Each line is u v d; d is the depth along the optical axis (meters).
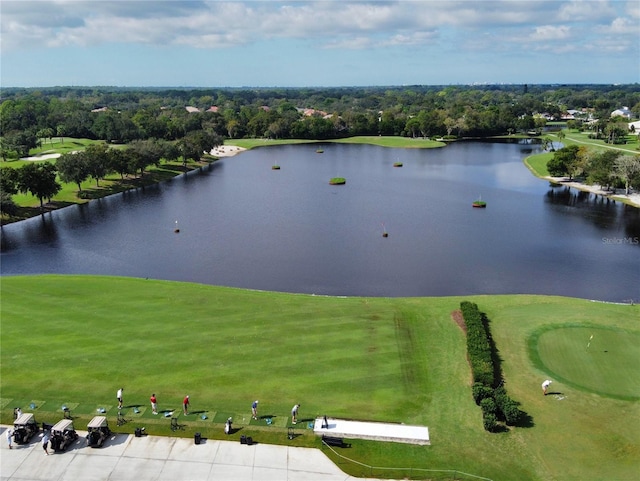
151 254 99.00
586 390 45.66
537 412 42.69
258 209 137.50
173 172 195.00
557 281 83.00
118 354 50.78
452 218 125.81
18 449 38.16
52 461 36.94
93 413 41.94
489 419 40.25
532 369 49.16
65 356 50.25
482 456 37.84
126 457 37.38
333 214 131.25
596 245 102.38
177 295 67.25
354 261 93.94
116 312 60.88
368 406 43.19
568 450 38.44
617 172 145.38
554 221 121.38
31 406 42.66
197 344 52.97
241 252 99.81
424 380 47.22
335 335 55.75
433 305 66.00
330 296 72.44
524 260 93.75
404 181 178.12
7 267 91.50
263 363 49.44
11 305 62.66
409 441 39.19
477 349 50.16
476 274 86.56
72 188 155.38
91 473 35.88
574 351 52.56
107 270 89.50
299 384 46.06
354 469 36.62
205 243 106.25
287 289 80.31
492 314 62.97
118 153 164.12
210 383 46.03
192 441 39.03
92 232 115.44
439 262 93.00
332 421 41.22
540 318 61.19
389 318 60.91
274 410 42.53
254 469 36.41
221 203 145.12
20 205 135.00
